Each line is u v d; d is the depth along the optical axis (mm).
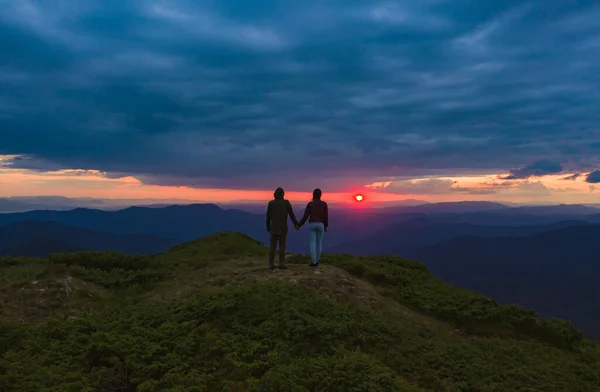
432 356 8586
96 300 11836
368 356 7824
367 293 12445
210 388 6730
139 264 15234
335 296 11320
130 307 10680
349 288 12188
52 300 11125
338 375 6754
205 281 13234
